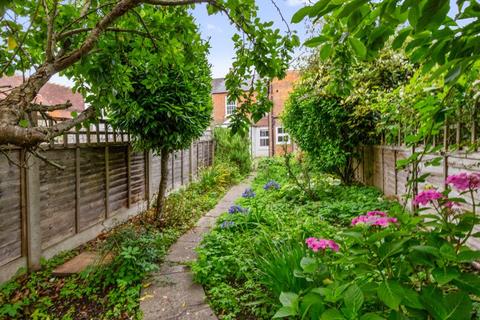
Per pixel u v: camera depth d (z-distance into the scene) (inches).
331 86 82.5
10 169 113.1
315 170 301.4
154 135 168.1
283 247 107.3
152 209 217.5
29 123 54.2
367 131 250.7
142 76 148.3
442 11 28.9
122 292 104.7
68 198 142.9
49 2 67.9
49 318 92.4
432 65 42.5
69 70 78.9
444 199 60.1
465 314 44.8
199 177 328.8
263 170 424.8
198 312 92.7
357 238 57.0
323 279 70.5
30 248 120.8
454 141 120.0
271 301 90.0
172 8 81.8
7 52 71.1
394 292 48.1
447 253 48.1
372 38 42.5
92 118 75.2
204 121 195.3
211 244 136.4
